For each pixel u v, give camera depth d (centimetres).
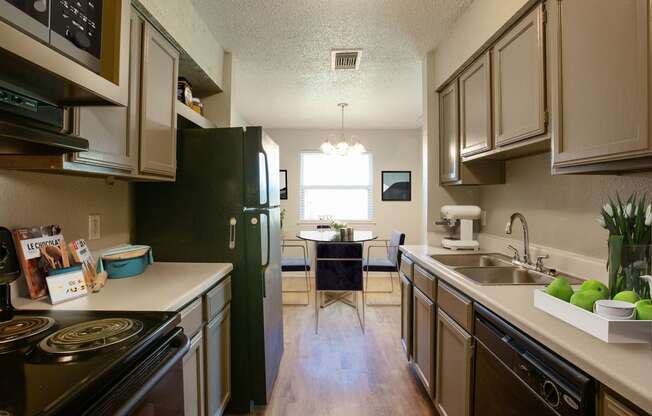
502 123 170
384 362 246
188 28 187
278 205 237
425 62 263
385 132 528
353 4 197
